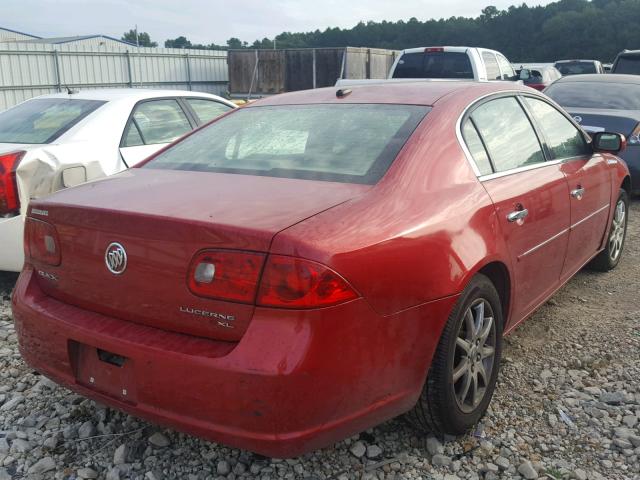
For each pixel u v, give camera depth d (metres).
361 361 2.23
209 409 2.16
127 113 5.71
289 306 2.08
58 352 2.55
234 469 2.65
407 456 2.75
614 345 3.86
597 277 5.16
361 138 2.93
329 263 2.11
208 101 6.73
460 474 2.64
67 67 27.55
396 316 2.34
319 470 2.65
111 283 2.41
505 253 3.00
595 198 4.38
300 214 2.28
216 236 2.15
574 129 4.38
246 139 3.22
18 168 4.55
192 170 3.03
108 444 2.83
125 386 2.38
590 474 2.64
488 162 3.16
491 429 2.96
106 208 2.40
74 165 4.93
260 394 2.07
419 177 2.69
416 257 2.42
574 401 3.20
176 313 2.25
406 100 3.21
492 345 3.00
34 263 2.73
